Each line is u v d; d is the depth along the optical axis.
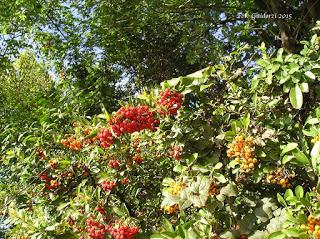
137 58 10.66
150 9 9.69
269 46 8.98
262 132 3.40
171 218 4.54
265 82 3.91
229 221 3.38
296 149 3.19
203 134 3.68
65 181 5.01
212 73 3.94
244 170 3.35
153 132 4.40
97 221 3.96
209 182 3.30
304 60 3.57
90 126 4.52
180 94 3.75
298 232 2.55
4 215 5.13
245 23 9.09
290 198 2.71
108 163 4.66
